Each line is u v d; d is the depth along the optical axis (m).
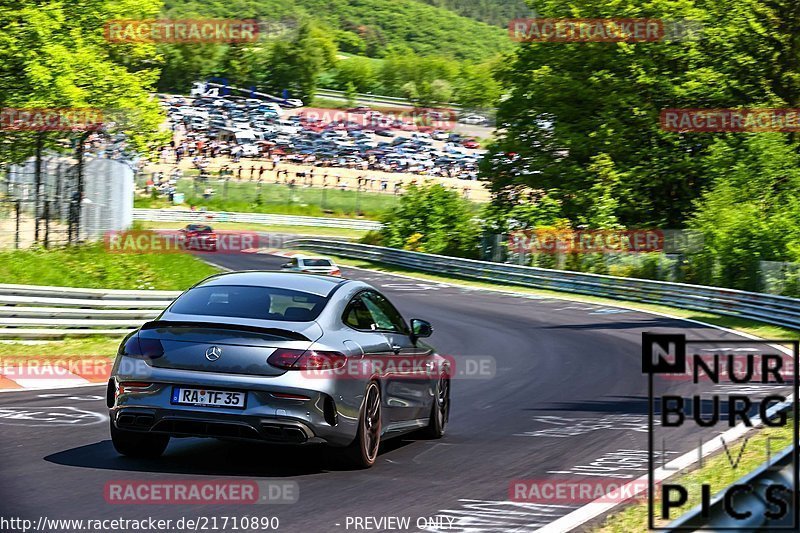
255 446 8.41
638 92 48.97
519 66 51.56
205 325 7.26
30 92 31.17
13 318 14.91
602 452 9.07
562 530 6.03
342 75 174.88
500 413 11.65
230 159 93.12
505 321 27.66
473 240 50.91
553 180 49.34
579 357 19.05
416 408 8.91
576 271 43.00
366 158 102.06
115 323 16.52
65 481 6.78
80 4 35.22
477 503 6.72
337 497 6.68
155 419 7.16
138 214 68.88
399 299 34.06
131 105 34.59
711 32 49.00
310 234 71.81
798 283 31.91
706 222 39.53
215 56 144.50
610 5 48.91
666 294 34.25
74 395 11.30
